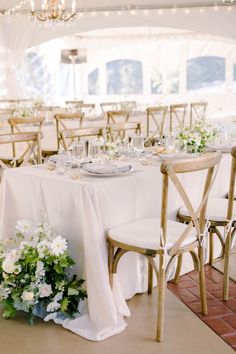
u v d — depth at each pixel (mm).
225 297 2783
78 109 7516
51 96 10734
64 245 2469
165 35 10875
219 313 2633
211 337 2385
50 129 5793
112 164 2867
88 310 2510
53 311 2520
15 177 2783
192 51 10836
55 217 2602
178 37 10820
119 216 2584
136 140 3326
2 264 2576
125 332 2428
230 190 2705
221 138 3809
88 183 2447
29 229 2637
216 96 10898
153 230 2504
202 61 10836
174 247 2344
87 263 2432
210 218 2797
